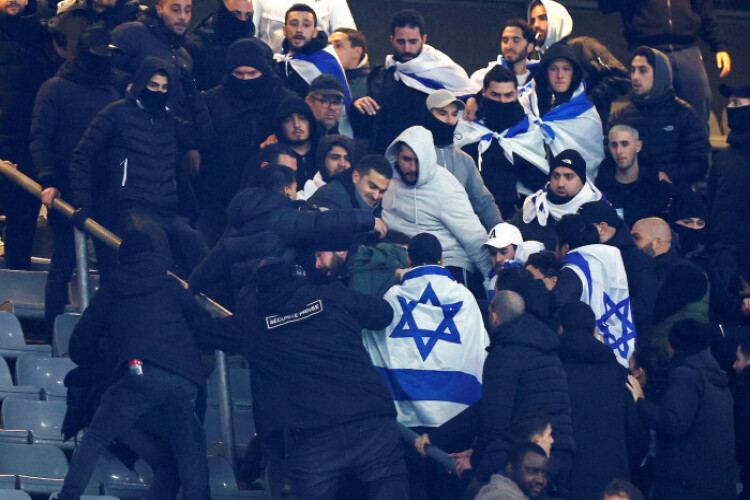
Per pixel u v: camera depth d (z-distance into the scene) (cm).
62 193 3072
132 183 2892
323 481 2422
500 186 3375
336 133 3459
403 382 2627
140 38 3312
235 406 3031
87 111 3052
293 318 2445
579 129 3466
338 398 2430
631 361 2778
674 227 3288
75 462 2402
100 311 2491
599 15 4938
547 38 4109
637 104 3603
